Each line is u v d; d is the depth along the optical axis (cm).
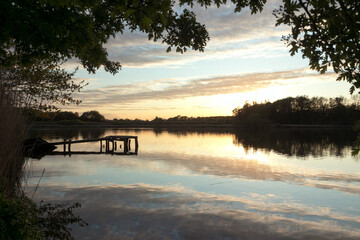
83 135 4519
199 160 1697
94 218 609
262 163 1585
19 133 482
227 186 987
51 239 409
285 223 610
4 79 470
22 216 253
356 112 9625
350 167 1466
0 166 407
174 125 11538
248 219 630
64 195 798
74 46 402
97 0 379
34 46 311
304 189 955
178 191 889
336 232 563
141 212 659
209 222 604
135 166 1438
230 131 7681
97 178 1088
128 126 11100
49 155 1969
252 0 548
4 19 278
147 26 315
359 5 254
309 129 8756
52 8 324
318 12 270
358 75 270
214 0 573
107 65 1008
